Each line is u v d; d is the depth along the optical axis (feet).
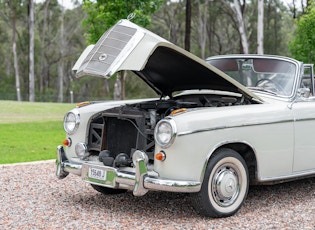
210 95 21.76
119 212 18.98
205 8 156.46
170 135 16.79
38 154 33.30
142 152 17.48
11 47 179.83
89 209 19.36
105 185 18.10
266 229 17.02
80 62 18.88
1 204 20.02
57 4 173.17
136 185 17.03
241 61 22.66
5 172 26.04
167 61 19.34
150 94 175.63
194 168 17.19
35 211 19.06
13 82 179.73
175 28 165.27
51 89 179.52
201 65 18.62
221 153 17.93
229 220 17.99
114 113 19.15
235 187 18.43
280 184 23.97
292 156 20.08
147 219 18.06
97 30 45.91
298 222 17.85
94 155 20.21
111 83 186.60
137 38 17.69
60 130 50.44
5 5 161.27
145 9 43.88
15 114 67.92
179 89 22.07
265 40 165.27
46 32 177.99
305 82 22.33
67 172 19.74
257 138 18.79
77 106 20.85
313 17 47.93
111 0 41.50
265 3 165.17
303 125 20.39
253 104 19.72
